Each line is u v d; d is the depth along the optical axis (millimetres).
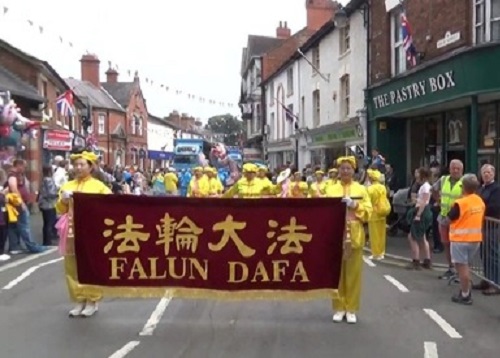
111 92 51781
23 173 12664
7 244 12352
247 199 6781
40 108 23328
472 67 12266
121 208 6848
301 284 6805
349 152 21641
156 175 31359
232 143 104375
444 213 9383
